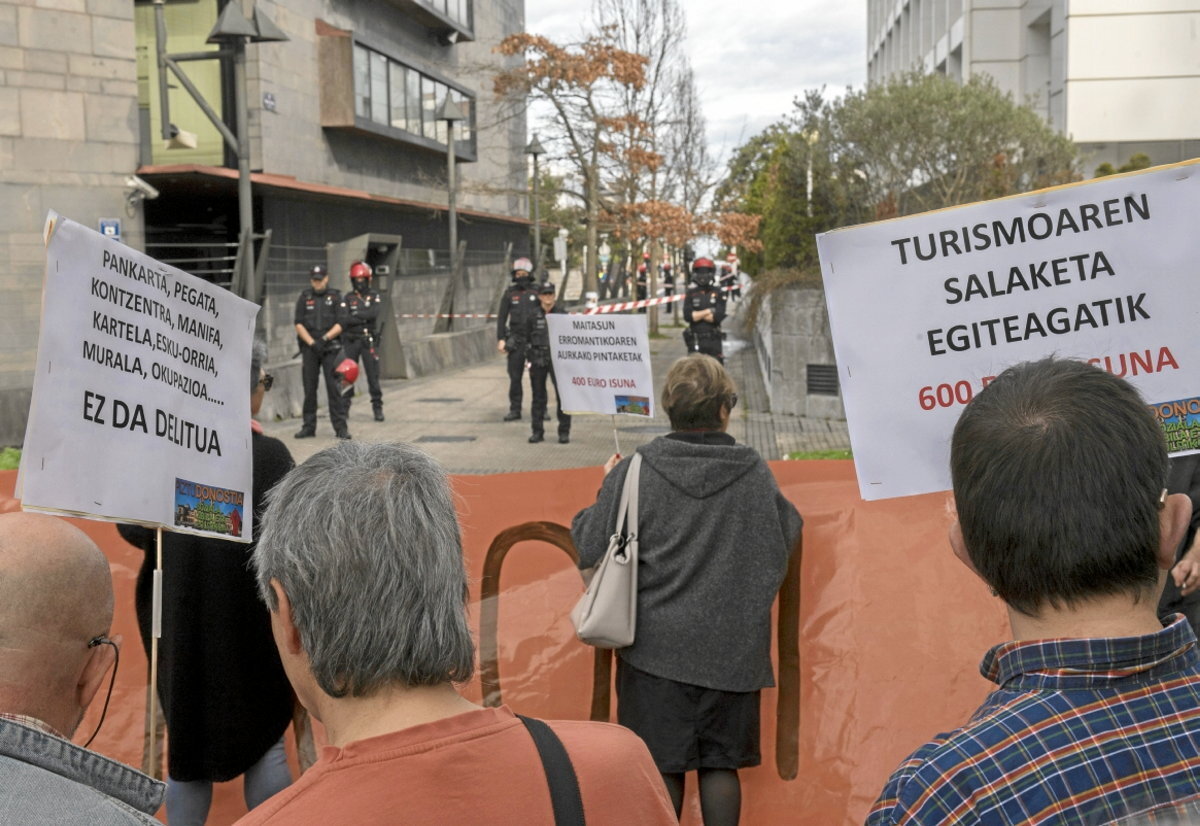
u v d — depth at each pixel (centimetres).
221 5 2105
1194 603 326
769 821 367
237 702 313
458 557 158
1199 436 258
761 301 1510
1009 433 140
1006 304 262
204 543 312
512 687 383
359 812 137
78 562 163
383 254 2728
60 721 163
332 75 2423
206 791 322
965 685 369
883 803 131
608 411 511
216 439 293
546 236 4241
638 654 322
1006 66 2569
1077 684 129
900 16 3894
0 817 129
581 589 390
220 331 296
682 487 322
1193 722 126
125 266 265
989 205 262
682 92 3378
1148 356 259
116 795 141
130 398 266
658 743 318
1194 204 256
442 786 141
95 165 1548
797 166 1619
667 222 2839
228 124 2138
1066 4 2156
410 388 1986
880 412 266
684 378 331
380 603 147
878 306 265
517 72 2830
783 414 1502
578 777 148
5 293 1420
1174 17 2122
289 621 155
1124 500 134
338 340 1385
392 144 2817
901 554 376
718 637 318
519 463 1204
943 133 1478
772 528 326
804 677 373
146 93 2117
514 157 4056
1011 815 123
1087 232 259
